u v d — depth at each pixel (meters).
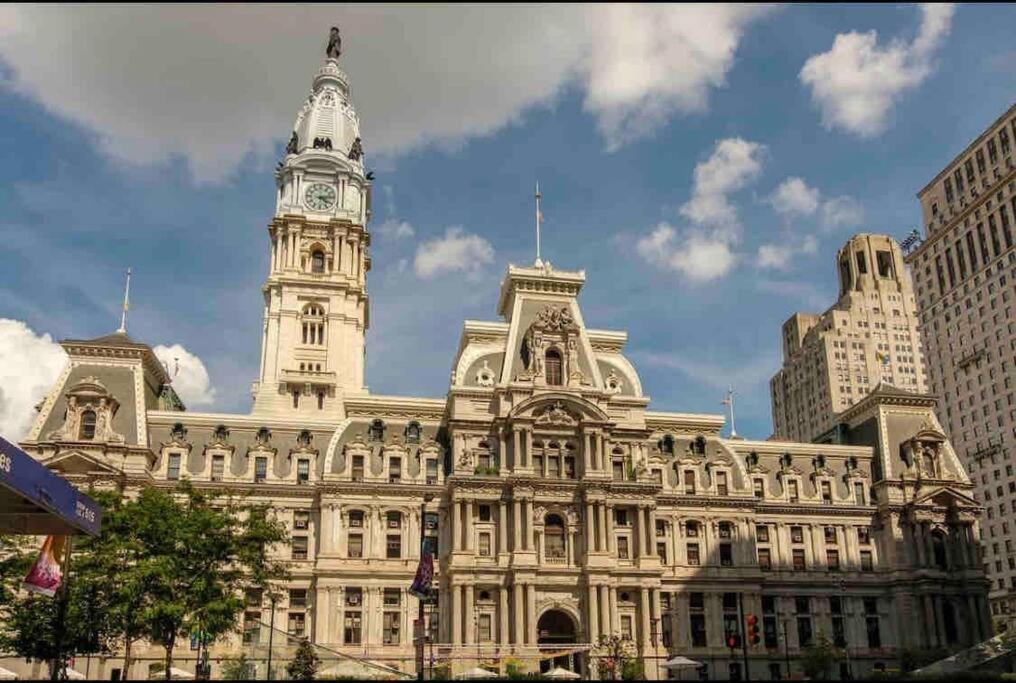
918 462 175.12
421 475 156.12
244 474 154.75
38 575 79.00
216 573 106.50
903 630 165.25
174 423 157.50
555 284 170.62
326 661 123.69
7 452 61.53
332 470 154.25
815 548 170.12
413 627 146.12
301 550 151.75
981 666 140.62
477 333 167.75
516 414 153.62
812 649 152.25
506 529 149.00
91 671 134.00
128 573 99.69
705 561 161.38
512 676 119.81
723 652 156.12
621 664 135.12
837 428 192.75
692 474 167.38
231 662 118.00
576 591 147.38
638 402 164.62
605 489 152.50
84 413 149.12
